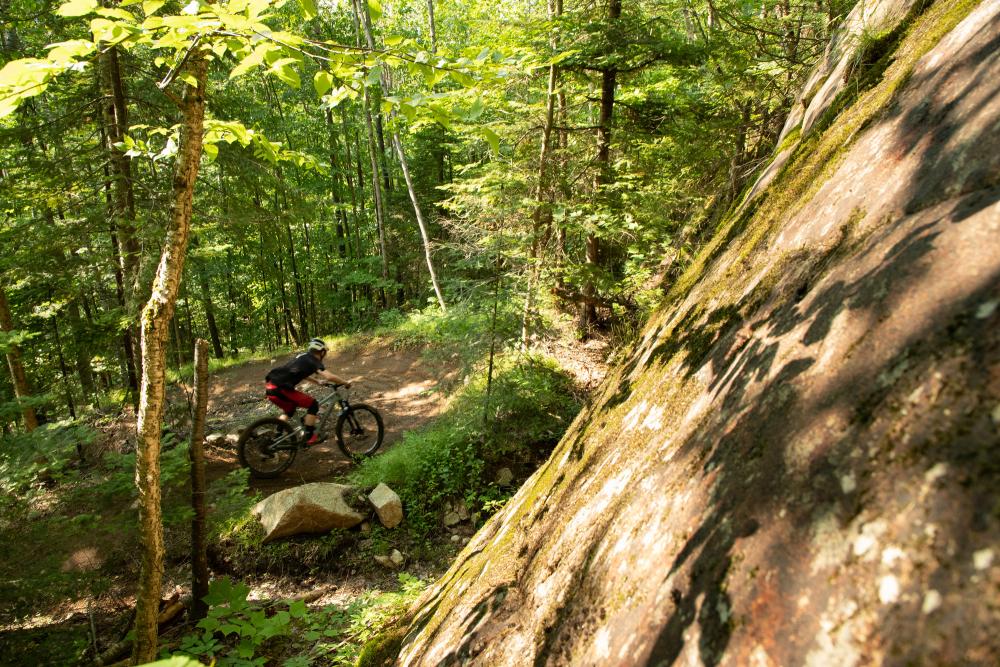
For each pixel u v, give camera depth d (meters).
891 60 2.22
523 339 8.16
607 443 2.15
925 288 0.91
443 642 1.99
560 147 9.65
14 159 7.70
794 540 0.80
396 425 9.03
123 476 4.88
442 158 19.39
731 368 1.49
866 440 0.79
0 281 7.94
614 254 11.35
